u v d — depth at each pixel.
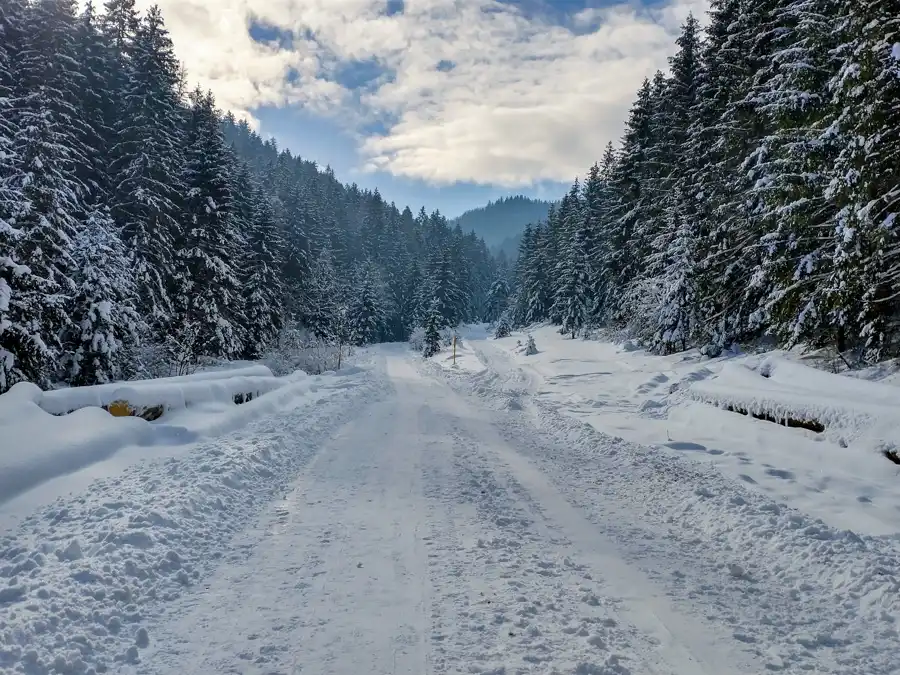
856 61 11.55
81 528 5.75
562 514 7.14
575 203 60.25
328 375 30.98
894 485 8.03
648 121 34.22
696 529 6.73
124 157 25.12
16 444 7.63
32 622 3.93
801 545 5.85
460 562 5.50
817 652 4.09
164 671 3.64
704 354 21.61
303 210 70.38
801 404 10.64
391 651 3.92
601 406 16.91
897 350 12.41
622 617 4.52
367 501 7.47
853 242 11.73
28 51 23.31
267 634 4.12
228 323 29.36
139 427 9.98
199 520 6.30
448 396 21.25
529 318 72.19
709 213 22.03
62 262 16.80
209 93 37.25
